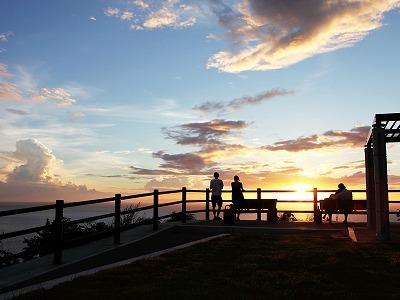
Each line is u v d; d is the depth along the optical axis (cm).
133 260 930
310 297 625
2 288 738
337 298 621
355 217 2205
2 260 802
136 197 1332
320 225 1638
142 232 1417
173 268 841
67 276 779
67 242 980
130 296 635
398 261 880
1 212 799
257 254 998
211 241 1235
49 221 1392
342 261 888
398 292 651
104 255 1054
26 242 1341
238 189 1862
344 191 1734
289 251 1039
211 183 1875
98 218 1120
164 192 1544
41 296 638
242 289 674
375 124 1270
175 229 1548
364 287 683
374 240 1202
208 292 655
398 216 1628
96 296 637
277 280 728
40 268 900
